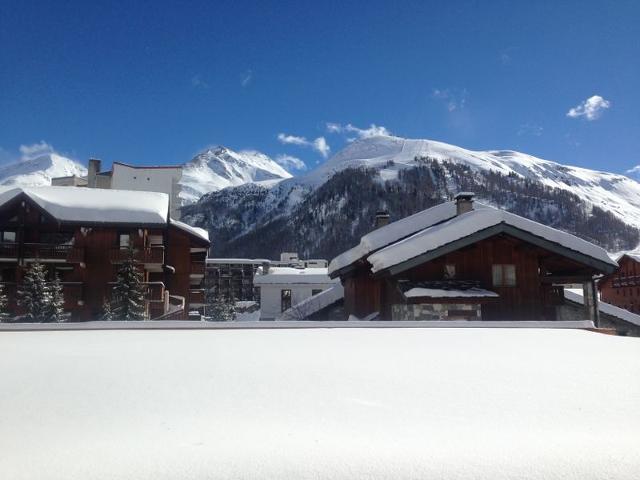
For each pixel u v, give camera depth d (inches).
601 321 1037.2
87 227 1168.2
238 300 3038.9
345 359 316.8
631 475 153.9
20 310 1037.8
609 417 200.4
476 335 466.9
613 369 286.5
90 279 1168.8
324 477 150.6
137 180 2089.1
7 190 1226.6
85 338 441.1
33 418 197.2
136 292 1050.7
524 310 799.1
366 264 1002.7
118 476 149.9
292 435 179.3
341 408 209.9
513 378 262.2
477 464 158.2
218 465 156.2
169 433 181.0
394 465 156.9
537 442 174.7
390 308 869.2
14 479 147.5
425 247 756.0
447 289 749.3
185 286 1389.0
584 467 157.8
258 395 228.5
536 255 812.6
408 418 197.8
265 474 151.7
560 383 252.1
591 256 780.0
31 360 313.6
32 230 1186.6
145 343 400.8
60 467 154.7
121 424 190.2
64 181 2443.4
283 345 385.7
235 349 362.9
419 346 379.6
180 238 1403.8
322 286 1902.1
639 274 2105.1
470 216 793.6
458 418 198.1
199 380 256.2
